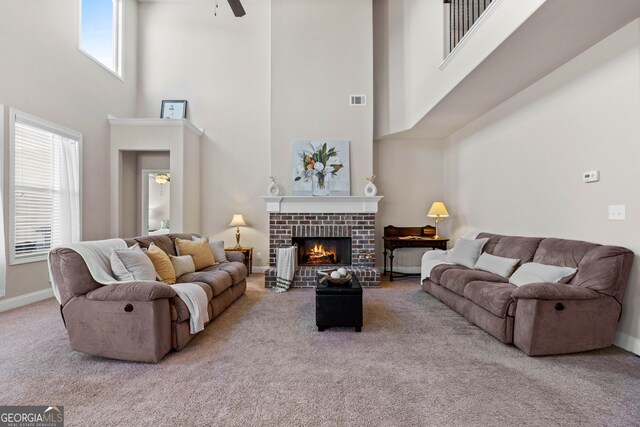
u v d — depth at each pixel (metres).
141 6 6.24
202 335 2.94
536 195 3.66
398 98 5.57
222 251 4.57
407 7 5.28
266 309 3.77
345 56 5.59
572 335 2.51
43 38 4.17
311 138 5.55
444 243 5.36
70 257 2.49
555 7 2.36
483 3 4.23
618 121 2.70
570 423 1.70
